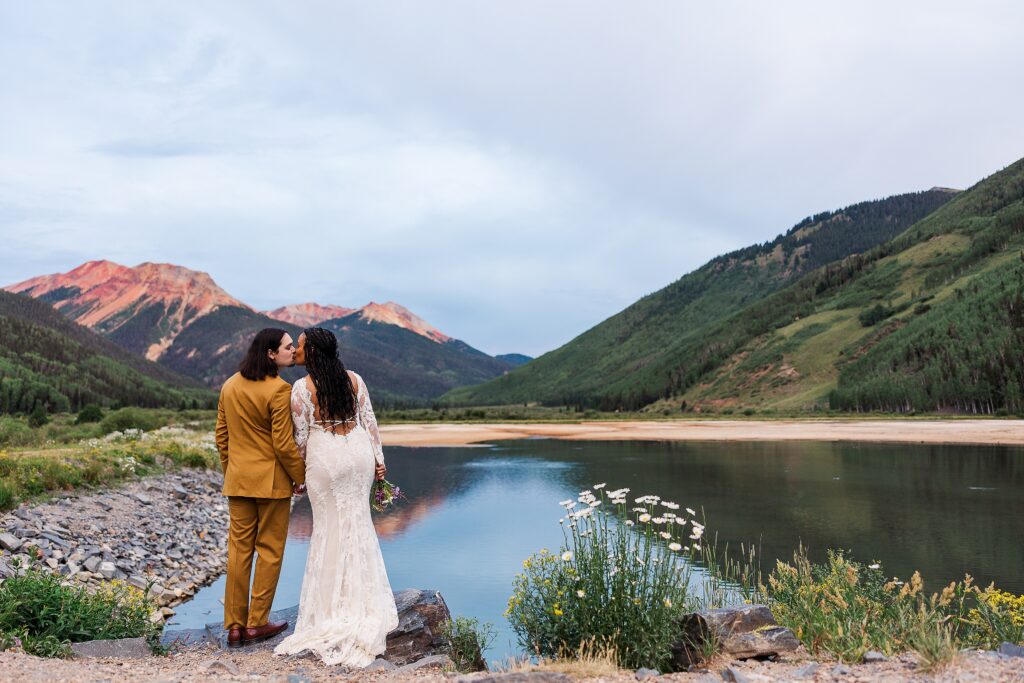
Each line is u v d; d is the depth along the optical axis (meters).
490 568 14.48
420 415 146.12
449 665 5.04
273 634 5.57
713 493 25.28
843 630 5.29
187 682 3.98
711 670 4.75
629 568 5.34
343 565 5.14
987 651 4.77
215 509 19.52
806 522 19.36
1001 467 32.41
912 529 18.22
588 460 40.66
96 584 10.79
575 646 5.20
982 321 127.75
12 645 5.12
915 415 103.56
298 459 5.31
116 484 17.25
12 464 14.40
